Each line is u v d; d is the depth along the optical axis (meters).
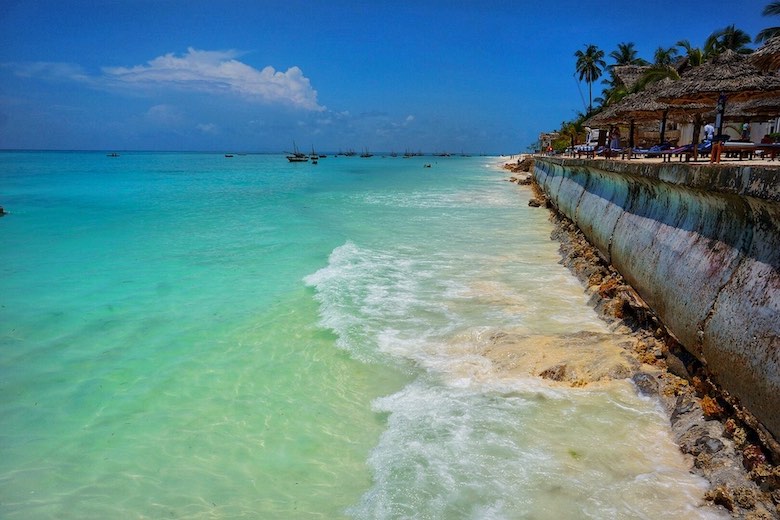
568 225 15.59
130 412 5.63
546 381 6.11
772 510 3.81
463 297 9.30
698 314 5.46
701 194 5.82
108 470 4.68
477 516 4.01
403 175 56.62
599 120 20.11
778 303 4.15
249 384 6.26
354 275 10.78
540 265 11.83
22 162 87.88
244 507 4.21
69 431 5.27
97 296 9.51
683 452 4.74
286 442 5.10
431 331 7.70
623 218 9.57
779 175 4.09
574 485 4.33
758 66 8.01
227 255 12.84
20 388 6.10
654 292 6.97
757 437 4.30
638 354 6.55
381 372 6.50
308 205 24.36
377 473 4.59
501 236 15.77
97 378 6.38
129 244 14.20
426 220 19.23
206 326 8.08
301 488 4.44
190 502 4.27
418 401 5.78
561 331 7.60
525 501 4.16
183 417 5.55
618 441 4.94
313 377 6.43
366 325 7.95
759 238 4.66
